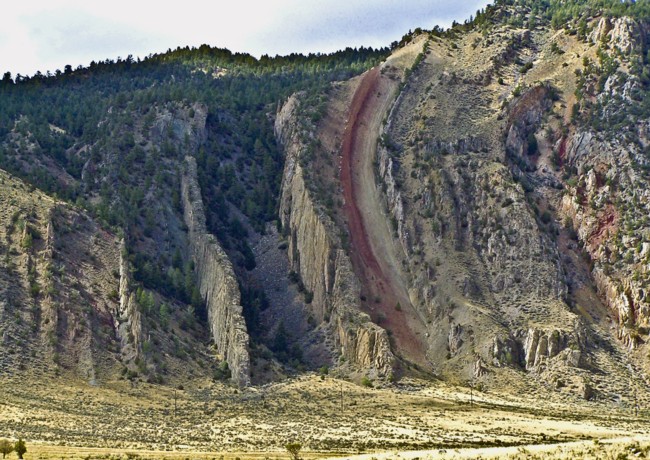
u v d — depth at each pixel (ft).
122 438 629.92
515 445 613.93
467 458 495.41
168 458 558.97
